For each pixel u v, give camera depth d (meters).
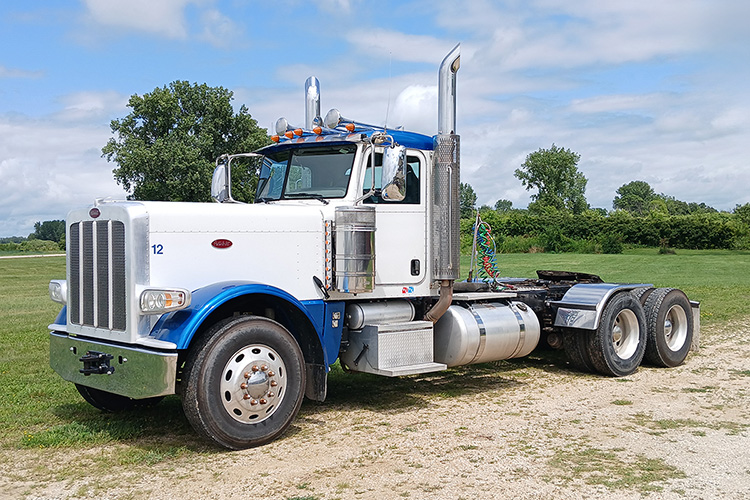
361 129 6.62
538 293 8.64
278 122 7.13
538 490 4.44
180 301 5.12
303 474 4.82
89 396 6.40
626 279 23.16
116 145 50.56
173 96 50.41
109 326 5.56
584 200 98.31
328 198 6.54
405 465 4.98
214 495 4.46
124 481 4.75
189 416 5.22
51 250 84.38
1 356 9.62
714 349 9.87
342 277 6.18
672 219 51.84
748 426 5.94
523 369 8.84
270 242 5.99
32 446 5.52
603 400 6.99
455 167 6.81
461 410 6.63
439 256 6.85
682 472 4.77
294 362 5.62
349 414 6.50
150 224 5.43
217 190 7.32
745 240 49.78
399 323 6.62
